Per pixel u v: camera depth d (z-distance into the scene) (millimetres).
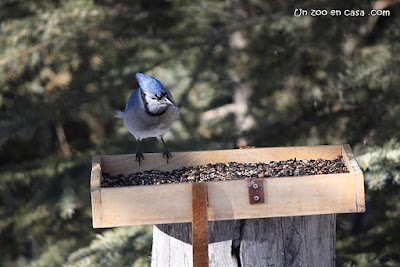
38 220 11781
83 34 10875
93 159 7027
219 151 7305
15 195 11852
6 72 10562
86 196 11242
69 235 12023
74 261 9781
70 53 10891
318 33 10562
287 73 11133
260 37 11070
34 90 10984
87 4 11406
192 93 11836
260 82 11422
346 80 10734
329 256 6246
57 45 10727
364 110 11305
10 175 11719
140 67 11359
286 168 6875
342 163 6906
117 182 6820
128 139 11797
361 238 10977
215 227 6047
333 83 10875
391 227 10961
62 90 11109
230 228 6035
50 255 11414
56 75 11141
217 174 6832
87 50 11047
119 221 5715
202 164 7328
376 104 10828
